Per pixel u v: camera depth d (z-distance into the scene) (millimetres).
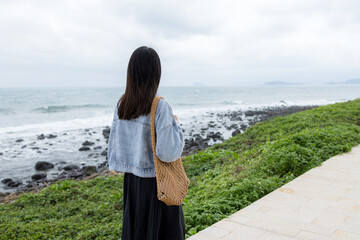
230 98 67250
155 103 1899
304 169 5754
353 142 7457
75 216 5852
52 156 14305
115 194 6715
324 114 12367
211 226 3559
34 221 5645
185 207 4676
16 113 32688
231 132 19453
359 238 3129
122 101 2039
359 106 14195
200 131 20125
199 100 60281
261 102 54469
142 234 1998
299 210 3881
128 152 2039
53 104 43969
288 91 112562
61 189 7816
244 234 3312
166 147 1824
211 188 5738
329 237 3162
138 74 1938
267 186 4926
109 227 4996
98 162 13305
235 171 6547
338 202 4094
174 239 2004
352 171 5410
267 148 7219
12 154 14602
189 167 8539
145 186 1967
